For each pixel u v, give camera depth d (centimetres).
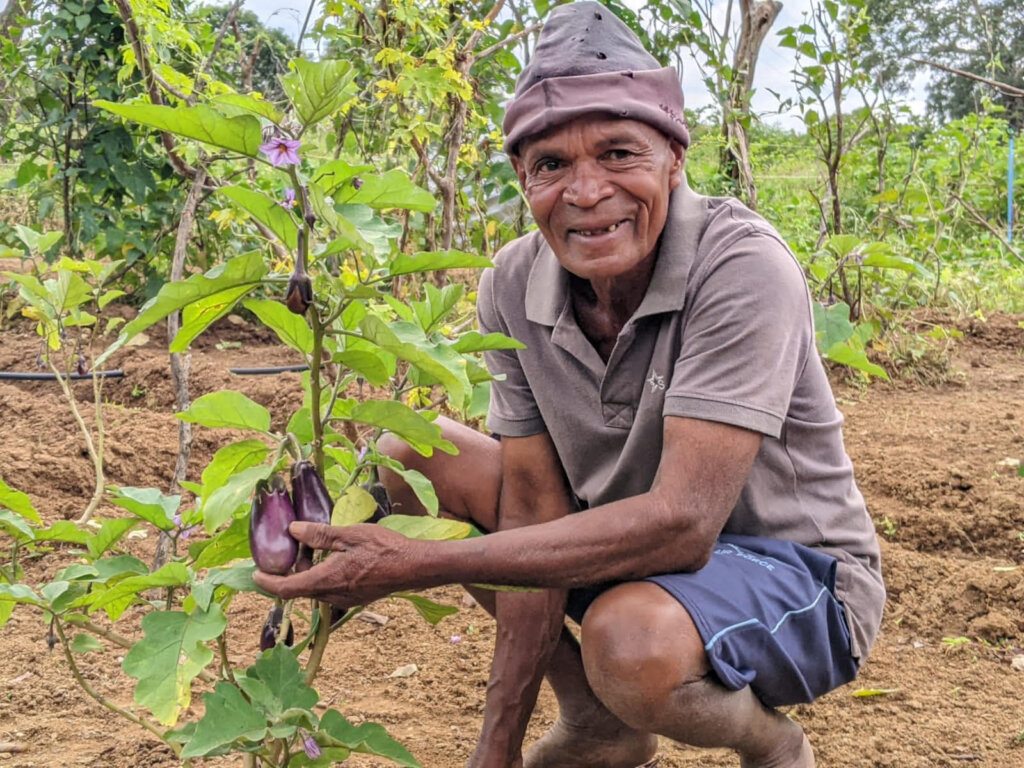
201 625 165
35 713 266
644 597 186
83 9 608
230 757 247
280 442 172
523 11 493
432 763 246
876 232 692
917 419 503
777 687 200
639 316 198
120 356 575
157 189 645
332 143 448
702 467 186
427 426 169
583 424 214
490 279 225
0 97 662
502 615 217
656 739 242
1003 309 754
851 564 216
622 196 188
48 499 399
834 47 584
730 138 597
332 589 172
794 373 194
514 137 191
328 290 213
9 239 652
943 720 264
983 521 375
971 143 837
